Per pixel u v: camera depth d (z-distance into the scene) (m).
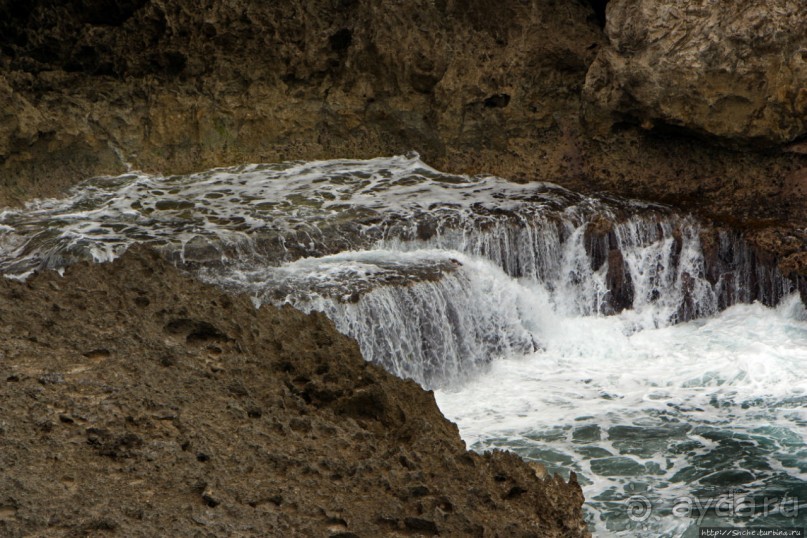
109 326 10.23
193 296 10.85
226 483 8.86
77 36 23.64
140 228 21.11
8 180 22.78
